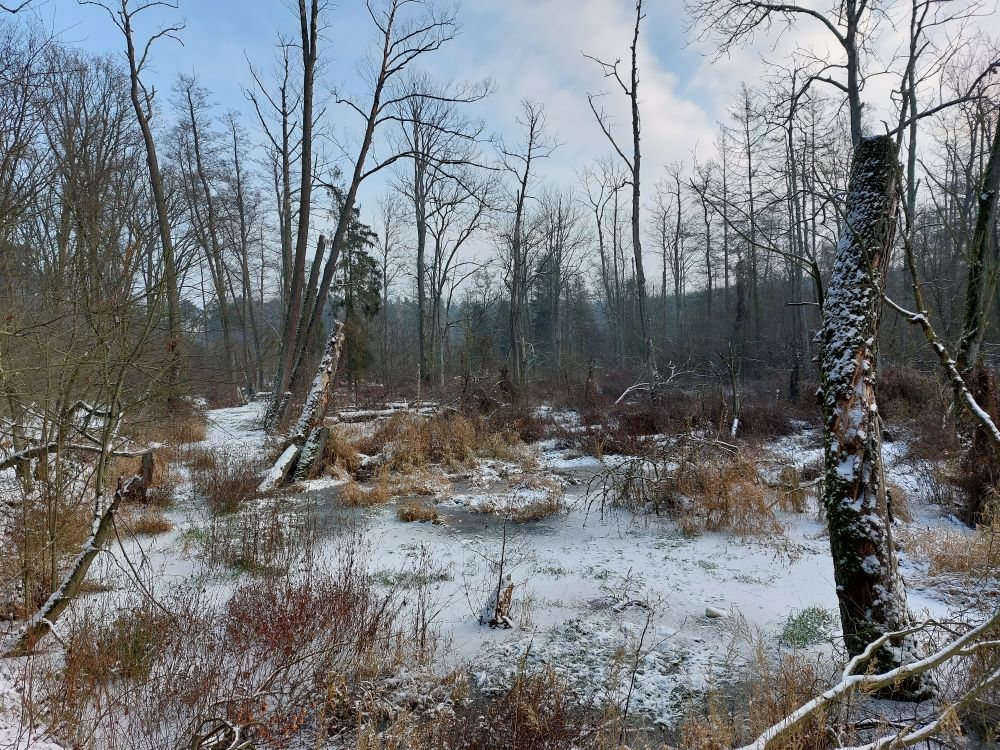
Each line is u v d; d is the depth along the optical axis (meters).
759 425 14.89
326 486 10.98
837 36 14.16
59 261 5.73
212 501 8.95
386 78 16.73
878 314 4.31
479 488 10.92
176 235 5.64
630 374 27.30
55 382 4.91
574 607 5.68
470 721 3.66
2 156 6.35
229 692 3.89
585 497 9.45
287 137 22.89
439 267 30.78
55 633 4.11
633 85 17.38
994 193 8.07
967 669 3.79
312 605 4.75
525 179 26.59
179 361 5.73
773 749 2.86
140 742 3.52
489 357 24.62
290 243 23.42
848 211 4.48
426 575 6.46
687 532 7.93
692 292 52.78
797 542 7.36
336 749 3.60
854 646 3.94
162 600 5.19
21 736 3.28
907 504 8.38
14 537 4.93
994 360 11.74
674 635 5.04
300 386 19.72
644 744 3.60
